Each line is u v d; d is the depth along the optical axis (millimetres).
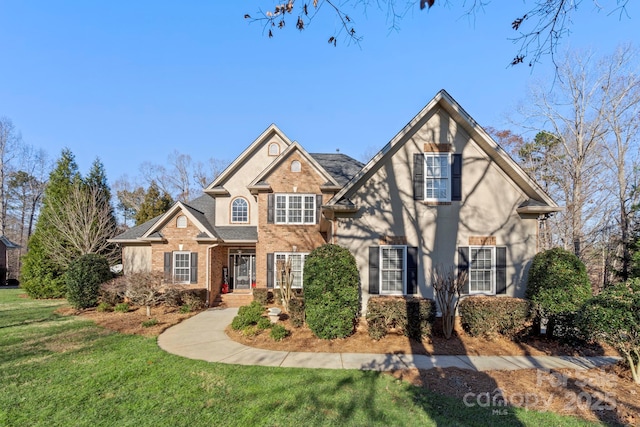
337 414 5469
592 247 24031
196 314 15117
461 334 10766
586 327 7617
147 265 20047
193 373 7352
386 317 10180
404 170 12234
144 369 7605
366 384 6754
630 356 7289
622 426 5230
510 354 9117
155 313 14906
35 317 14031
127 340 10289
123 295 16562
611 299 7328
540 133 27734
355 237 12008
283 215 18266
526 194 12211
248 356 8711
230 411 5566
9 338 10477
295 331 10938
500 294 11891
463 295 11844
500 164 12203
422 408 5723
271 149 21109
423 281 11914
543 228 24938
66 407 5730
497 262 11992
